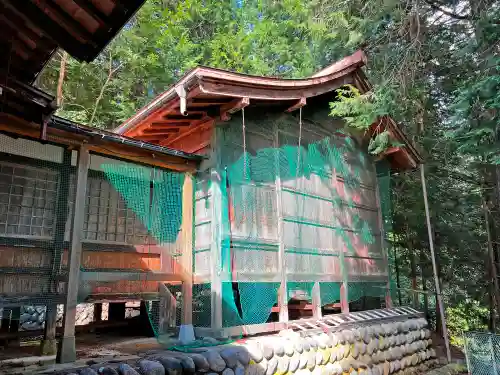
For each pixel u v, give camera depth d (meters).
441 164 11.41
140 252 5.73
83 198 5.04
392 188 12.18
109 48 11.63
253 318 6.18
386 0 8.58
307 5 12.31
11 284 4.60
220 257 5.85
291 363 5.71
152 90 13.11
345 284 7.81
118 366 4.14
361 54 7.64
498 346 7.08
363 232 8.77
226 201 6.14
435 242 12.01
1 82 3.70
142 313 7.59
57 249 5.02
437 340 10.85
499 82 6.22
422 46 9.09
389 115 8.68
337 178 8.39
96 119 12.13
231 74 5.70
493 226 11.48
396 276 11.57
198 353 4.82
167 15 12.57
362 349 7.12
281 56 13.90
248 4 14.71
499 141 6.76
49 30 3.47
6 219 4.74
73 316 4.75
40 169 5.07
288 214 7.02
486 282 11.64
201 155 6.32
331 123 8.52
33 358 4.82
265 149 6.96
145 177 5.92
